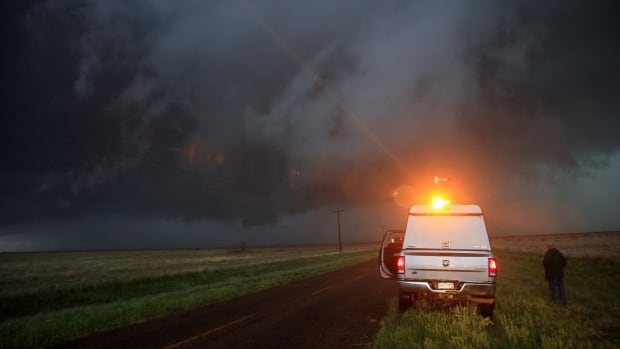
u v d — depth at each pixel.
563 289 13.06
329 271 31.28
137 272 35.25
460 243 11.57
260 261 53.06
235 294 17.03
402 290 11.07
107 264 55.72
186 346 7.98
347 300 14.60
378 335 8.47
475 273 10.66
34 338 8.84
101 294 20.33
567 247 59.28
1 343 8.41
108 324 10.51
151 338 8.72
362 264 40.38
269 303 14.02
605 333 8.70
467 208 11.89
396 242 14.17
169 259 70.88
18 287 24.27
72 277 31.59
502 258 42.97
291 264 43.97
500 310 11.49
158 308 12.84
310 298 15.25
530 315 10.27
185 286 23.89
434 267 10.88
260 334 8.98
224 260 59.62
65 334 9.28
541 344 7.52
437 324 8.84
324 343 8.16
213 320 10.78
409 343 7.73
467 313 9.95
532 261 36.56
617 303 12.98
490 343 7.71
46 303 17.86
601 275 22.02
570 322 9.48
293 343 8.17
